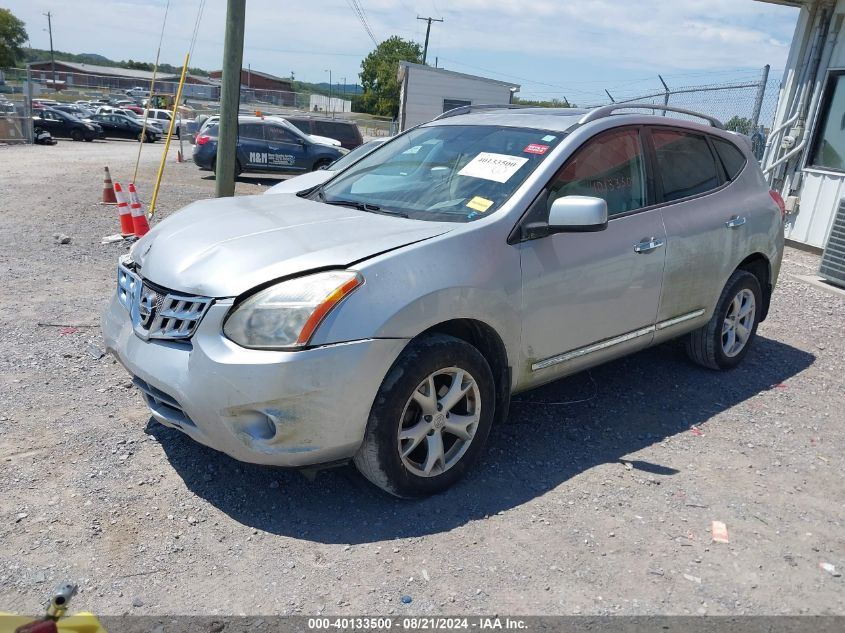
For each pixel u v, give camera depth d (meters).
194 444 3.81
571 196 3.61
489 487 3.55
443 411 3.35
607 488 3.59
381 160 4.62
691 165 4.75
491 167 3.95
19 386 4.43
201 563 2.88
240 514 3.23
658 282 4.34
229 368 2.92
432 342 3.24
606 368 5.29
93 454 3.66
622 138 4.27
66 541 2.96
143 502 3.28
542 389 4.83
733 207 4.93
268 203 4.22
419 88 31.66
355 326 2.98
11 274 7.16
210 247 3.34
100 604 2.62
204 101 43.62
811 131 10.90
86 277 7.20
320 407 2.96
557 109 4.69
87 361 4.91
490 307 3.42
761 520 3.39
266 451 2.99
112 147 31.11
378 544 3.05
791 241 11.32
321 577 2.83
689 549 3.12
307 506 3.32
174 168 21.22
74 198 12.82
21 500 3.23
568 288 3.79
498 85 32.44
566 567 2.95
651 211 4.33
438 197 3.89
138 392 4.44
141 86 59.72
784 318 7.00
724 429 4.38
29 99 30.06
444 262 3.27
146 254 3.58
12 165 19.44
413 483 3.30
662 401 4.75
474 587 2.80
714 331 5.04
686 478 3.75
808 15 10.85
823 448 4.20
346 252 3.15
